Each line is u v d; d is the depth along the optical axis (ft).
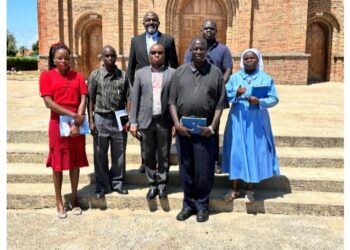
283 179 16.97
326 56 59.16
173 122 15.06
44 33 60.39
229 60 16.65
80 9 58.70
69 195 16.33
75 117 14.49
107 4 54.19
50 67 15.10
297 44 52.44
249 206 15.85
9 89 46.57
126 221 15.01
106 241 13.41
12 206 16.20
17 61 112.37
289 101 35.45
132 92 15.56
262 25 52.90
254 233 14.03
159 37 16.75
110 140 16.35
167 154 15.75
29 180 17.57
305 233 14.07
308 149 19.83
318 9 56.54
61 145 14.70
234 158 15.44
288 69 52.95
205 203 15.31
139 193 16.55
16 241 13.35
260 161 15.43
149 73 15.29
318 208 15.57
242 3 52.21
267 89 15.25
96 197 16.08
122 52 55.11
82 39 60.54
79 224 14.71
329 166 18.34
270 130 15.94
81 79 15.07
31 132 20.68
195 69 14.34
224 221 15.05
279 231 14.21
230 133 15.67
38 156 19.06
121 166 16.43
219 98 14.67
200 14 54.39
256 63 15.42
